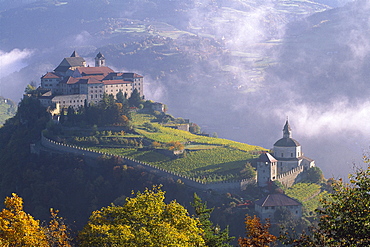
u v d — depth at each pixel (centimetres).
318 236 11238
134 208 14475
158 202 14775
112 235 13075
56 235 13300
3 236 12138
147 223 14075
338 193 11562
